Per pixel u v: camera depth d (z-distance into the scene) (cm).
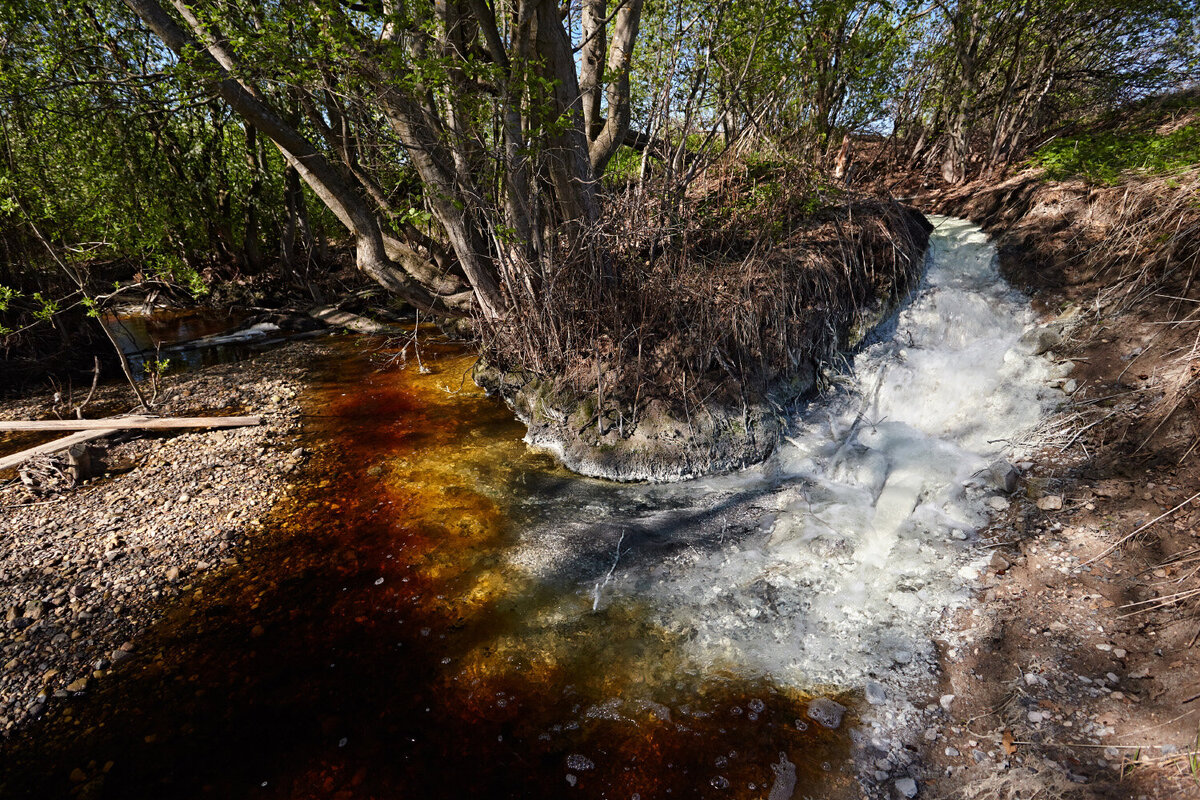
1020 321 655
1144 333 550
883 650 386
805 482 579
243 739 349
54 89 761
